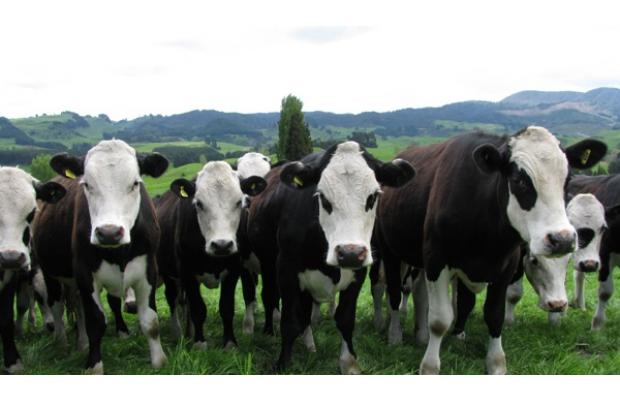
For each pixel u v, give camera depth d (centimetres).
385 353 353
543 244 260
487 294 312
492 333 311
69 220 353
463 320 371
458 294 370
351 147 301
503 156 277
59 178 408
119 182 308
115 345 359
